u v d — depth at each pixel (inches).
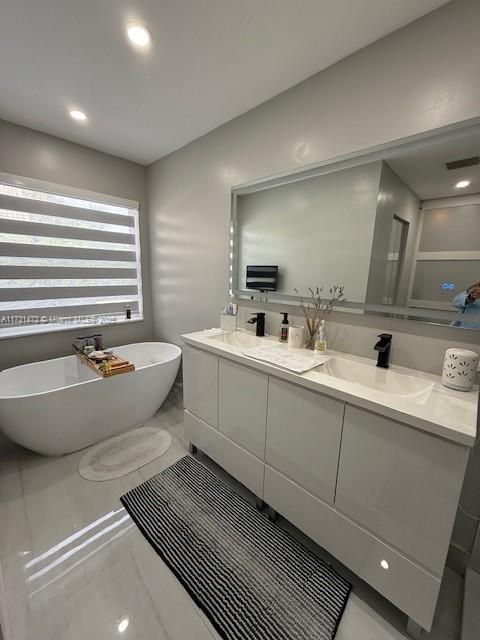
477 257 42.2
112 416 81.1
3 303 85.6
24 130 81.0
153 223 111.0
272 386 50.5
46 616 40.1
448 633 39.3
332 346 60.4
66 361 93.7
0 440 80.0
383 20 43.8
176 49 51.1
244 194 74.0
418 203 46.6
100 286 106.3
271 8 42.8
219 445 65.0
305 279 63.8
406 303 49.5
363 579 42.2
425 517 34.7
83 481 65.7
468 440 29.8
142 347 112.2
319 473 45.4
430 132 43.8
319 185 58.7
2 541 50.9
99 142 90.3
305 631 38.9
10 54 52.6
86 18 45.0
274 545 51.3
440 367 47.1
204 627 39.4
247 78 58.3
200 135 84.0
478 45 38.6
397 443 35.8
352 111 51.8
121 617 40.3
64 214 94.2
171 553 49.3
